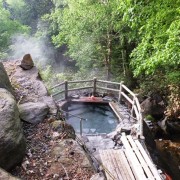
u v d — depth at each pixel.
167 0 6.30
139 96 11.14
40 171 3.61
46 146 4.10
